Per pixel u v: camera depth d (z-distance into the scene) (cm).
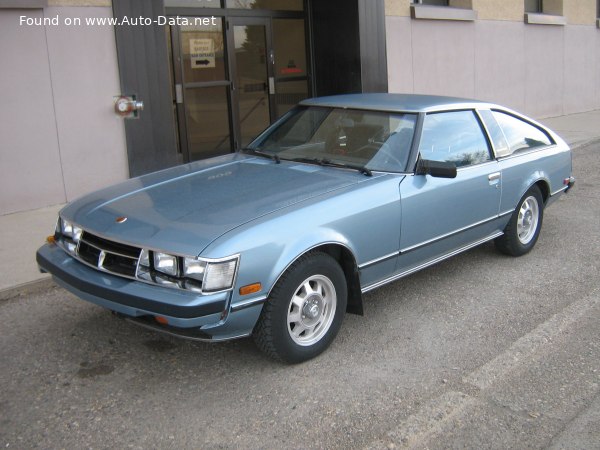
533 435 329
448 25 1285
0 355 416
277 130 540
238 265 349
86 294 380
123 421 343
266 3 1034
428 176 468
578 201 832
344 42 1070
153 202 412
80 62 761
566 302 501
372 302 504
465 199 501
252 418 345
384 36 1094
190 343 432
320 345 406
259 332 379
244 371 395
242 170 471
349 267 421
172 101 912
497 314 480
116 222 388
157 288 354
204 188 432
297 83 1100
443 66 1289
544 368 397
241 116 1023
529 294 518
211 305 342
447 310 488
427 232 470
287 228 373
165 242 356
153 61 805
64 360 410
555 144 635
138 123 805
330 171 461
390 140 477
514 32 1482
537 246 644
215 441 326
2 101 718
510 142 573
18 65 723
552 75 1641
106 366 402
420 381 383
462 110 531
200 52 959
